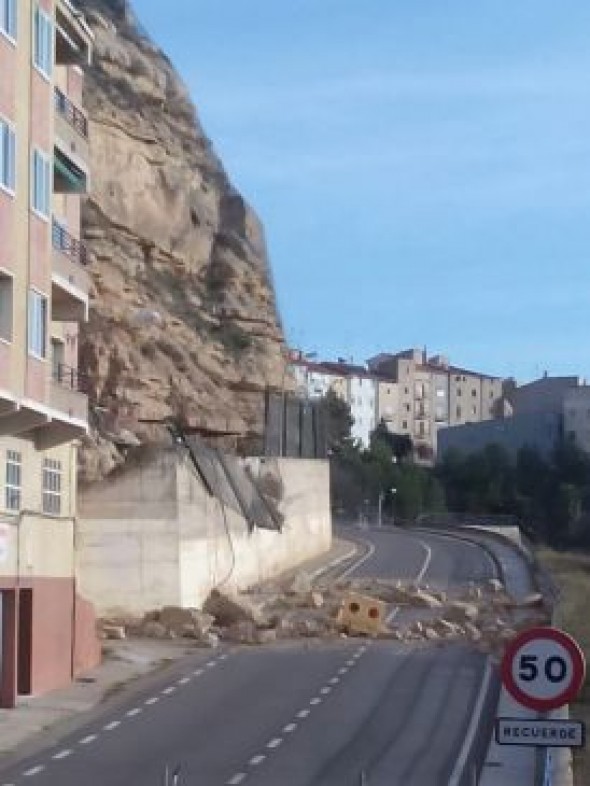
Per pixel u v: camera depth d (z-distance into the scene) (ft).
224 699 124.67
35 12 120.98
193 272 275.59
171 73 284.41
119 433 203.21
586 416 542.98
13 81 115.55
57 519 131.64
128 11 284.82
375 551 280.31
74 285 133.39
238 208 292.81
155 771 91.50
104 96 259.19
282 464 252.21
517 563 263.08
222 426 250.37
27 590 123.85
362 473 431.84
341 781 89.10
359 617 173.47
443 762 96.99
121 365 230.48
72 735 105.50
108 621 169.68
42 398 120.67
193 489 186.19
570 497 459.73
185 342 255.50
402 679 137.90
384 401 619.26
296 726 111.45
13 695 118.32
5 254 113.39
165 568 174.70
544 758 55.21
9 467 120.37
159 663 146.61
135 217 258.57
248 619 177.27
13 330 114.93
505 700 125.59
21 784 86.48
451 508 469.57
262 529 229.25
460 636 172.45
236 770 92.68
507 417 593.42
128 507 175.01
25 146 118.21
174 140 277.85
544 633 45.83
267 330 282.15
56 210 137.28
